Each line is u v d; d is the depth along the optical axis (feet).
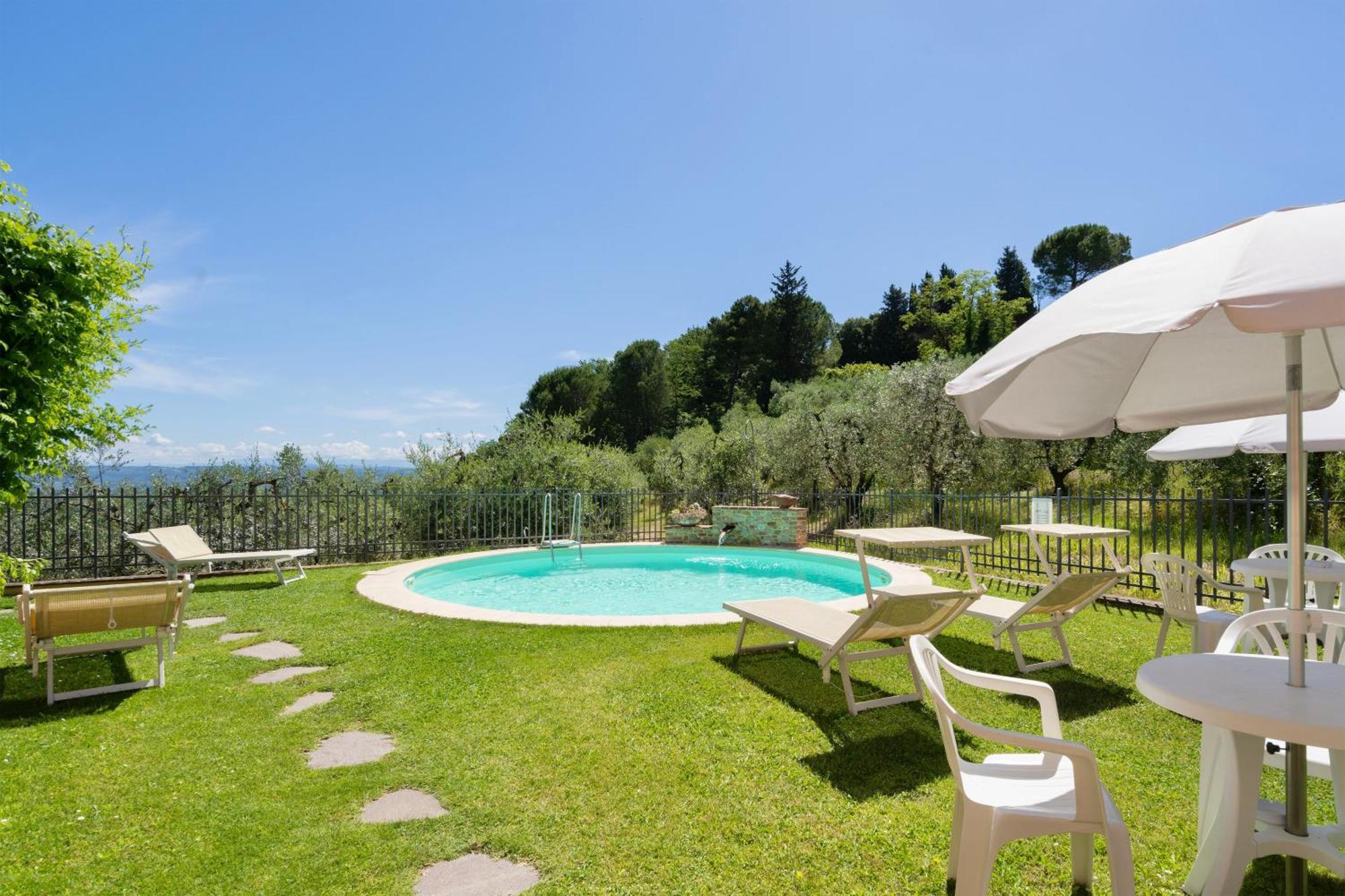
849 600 25.36
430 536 44.62
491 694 15.72
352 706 14.96
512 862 9.02
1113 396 12.96
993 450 57.47
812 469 63.98
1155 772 11.70
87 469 36.24
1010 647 19.93
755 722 13.96
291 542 39.75
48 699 15.15
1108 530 24.11
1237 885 7.73
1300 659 7.55
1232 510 23.40
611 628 21.86
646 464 86.02
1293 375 7.79
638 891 8.30
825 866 8.83
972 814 7.47
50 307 18.31
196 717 14.46
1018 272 167.02
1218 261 6.78
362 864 8.89
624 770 11.73
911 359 156.25
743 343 160.35
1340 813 8.23
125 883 8.46
